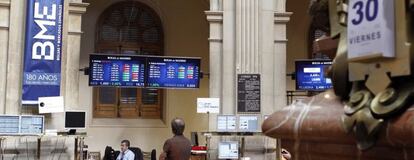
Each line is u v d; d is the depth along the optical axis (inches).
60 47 373.4
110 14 545.6
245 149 391.9
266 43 414.9
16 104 365.1
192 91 550.9
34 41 367.2
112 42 543.5
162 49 557.6
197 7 563.5
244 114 399.9
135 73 395.9
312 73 414.3
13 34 369.1
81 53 528.1
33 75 364.8
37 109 368.2
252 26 413.7
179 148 261.4
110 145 526.6
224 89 406.9
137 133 536.1
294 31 574.6
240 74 405.1
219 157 382.0
